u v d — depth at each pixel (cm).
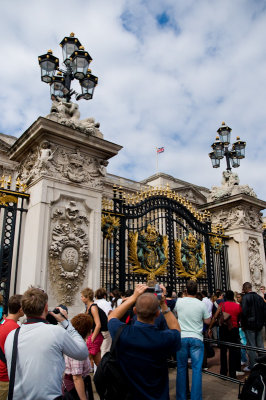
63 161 776
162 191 1093
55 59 884
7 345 274
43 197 719
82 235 763
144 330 276
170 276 1022
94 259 768
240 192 1276
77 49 916
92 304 568
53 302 688
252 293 717
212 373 692
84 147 814
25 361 262
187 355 503
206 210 1338
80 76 858
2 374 344
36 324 280
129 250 952
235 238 1261
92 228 785
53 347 269
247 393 415
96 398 536
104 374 272
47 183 733
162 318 418
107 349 620
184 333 507
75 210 763
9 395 256
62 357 278
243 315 704
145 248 974
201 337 507
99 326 546
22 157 855
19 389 256
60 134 760
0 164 1280
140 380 260
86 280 752
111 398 265
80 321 397
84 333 394
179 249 1070
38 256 682
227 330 696
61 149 781
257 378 413
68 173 768
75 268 737
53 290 694
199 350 495
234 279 1232
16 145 837
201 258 1144
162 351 270
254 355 684
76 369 365
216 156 1342
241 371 728
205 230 1203
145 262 968
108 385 270
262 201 1320
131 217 972
